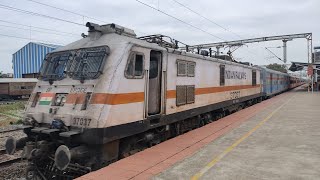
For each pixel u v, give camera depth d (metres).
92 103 7.49
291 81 60.62
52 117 8.04
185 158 7.52
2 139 14.69
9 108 31.73
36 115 8.38
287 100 27.30
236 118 14.64
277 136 10.17
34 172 8.28
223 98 15.96
